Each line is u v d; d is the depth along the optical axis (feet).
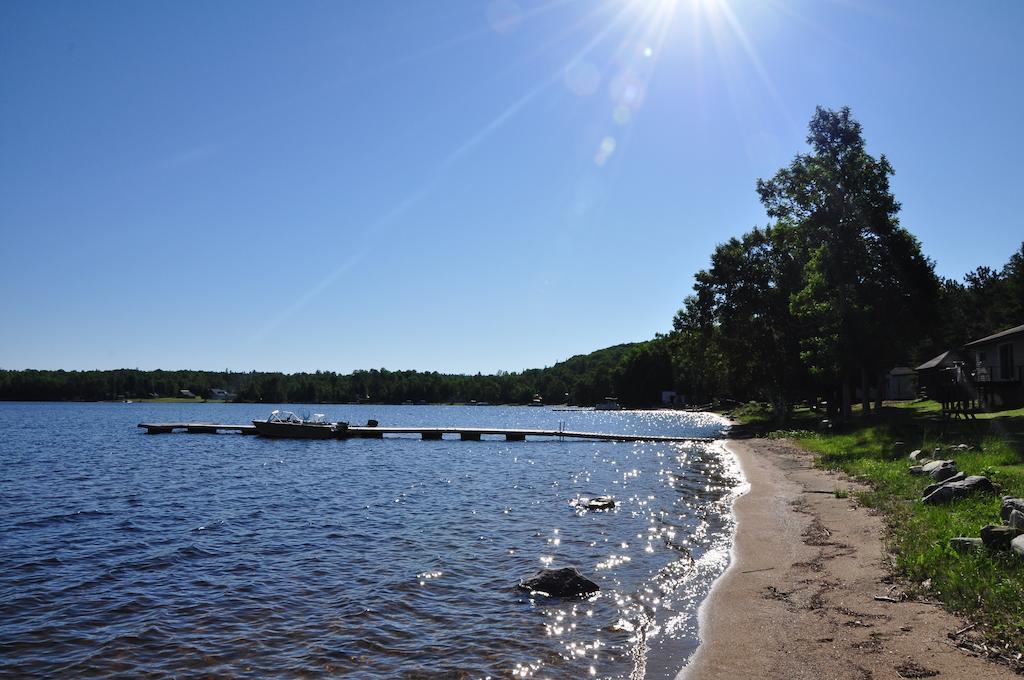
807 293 124.57
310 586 39.04
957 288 240.73
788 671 24.12
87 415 389.80
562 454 140.05
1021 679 21.42
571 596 36.32
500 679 25.73
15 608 35.24
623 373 515.09
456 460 127.34
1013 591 26.81
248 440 180.24
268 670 27.04
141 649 29.45
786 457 104.22
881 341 115.65
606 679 25.34
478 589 38.17
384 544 50.55
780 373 181.27
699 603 33.60
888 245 120.37
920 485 54.70
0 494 79.66
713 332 197.36
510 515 63.10
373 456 136.67
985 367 125.39
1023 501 35.42
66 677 26.50
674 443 168.45
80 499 75.36
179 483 90.38
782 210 140.56
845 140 125.80
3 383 611.47
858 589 32.32
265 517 63.21
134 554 47.70
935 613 27.81
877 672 23.11
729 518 57.06
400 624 32.40
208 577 41.27
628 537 51.80
